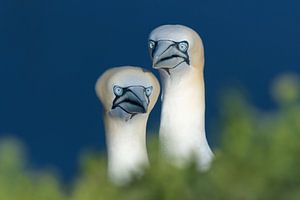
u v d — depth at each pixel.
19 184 3.22
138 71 7.68
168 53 7.96
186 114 8.00
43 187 3.23
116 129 7.65
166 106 8.06
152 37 8.05
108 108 7.64
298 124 3.21
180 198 3.27
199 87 8.07
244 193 3.21
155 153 3.39
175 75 8.03
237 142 3.24
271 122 3.23
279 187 3.20
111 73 7.71
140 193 3.28
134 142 7.64
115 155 7.62
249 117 3.25
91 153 3.43
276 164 3.21
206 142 7.90
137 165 3.45
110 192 3.28
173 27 8.09
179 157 3.35
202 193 3.25
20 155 3.25
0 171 3.21
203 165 3.44
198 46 8.04
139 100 7.55
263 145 3.22
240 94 3.27
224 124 3.25
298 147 3.20
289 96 3.22
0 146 3.23
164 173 3.30
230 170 3.23
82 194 3.26
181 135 7.93
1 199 3.20
